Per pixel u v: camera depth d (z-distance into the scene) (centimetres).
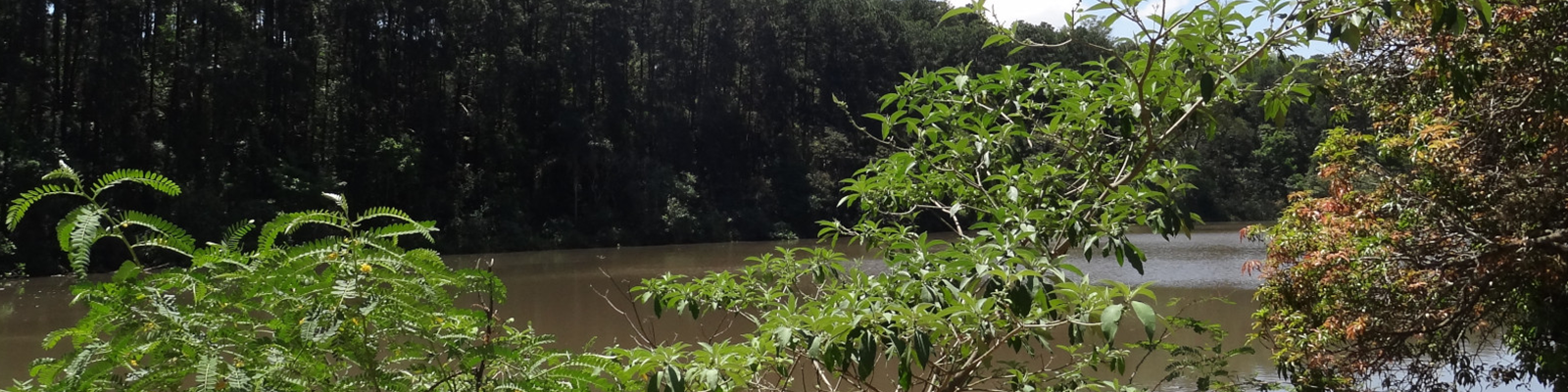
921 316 262
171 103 3112
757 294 423
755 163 4731
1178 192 412
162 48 3064
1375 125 580
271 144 3309
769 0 4734
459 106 3950
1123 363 376
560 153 4022
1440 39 476
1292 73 363
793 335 277
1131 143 383
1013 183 373
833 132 4531
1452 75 468
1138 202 356
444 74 3856
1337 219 512
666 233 4028
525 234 3725
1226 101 370
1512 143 490
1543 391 570
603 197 4031
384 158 3425
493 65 3866
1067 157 418
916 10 5609
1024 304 260
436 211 3588
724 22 4678
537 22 4116
